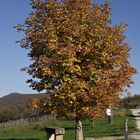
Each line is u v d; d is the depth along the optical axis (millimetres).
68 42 18797
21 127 55125
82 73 19016
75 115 19594
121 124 48250
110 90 18922
